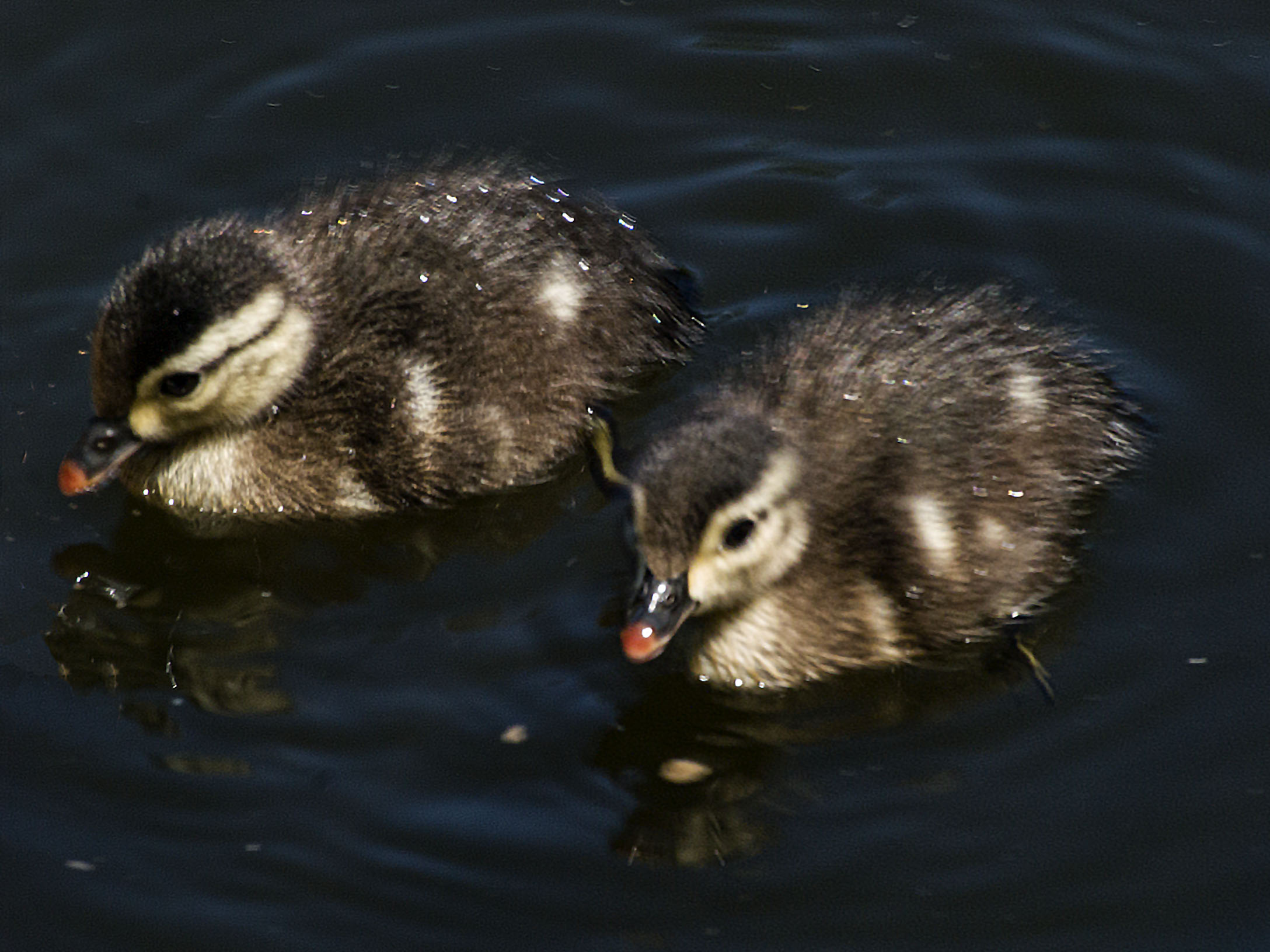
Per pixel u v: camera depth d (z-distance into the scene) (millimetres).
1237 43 16578
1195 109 16031
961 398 12234
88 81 16406
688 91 16547
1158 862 10398
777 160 15891
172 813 10781
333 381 13305
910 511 11844
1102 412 13000
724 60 16797
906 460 11922
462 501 13359
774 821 10789
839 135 16141
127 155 15781
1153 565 12406
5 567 12773
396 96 16422
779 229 15297
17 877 10367
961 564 11953
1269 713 11273
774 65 16734
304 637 12211
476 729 11430
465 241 13492
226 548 13102
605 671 11867
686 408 12758
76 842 10594
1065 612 12172
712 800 10969
